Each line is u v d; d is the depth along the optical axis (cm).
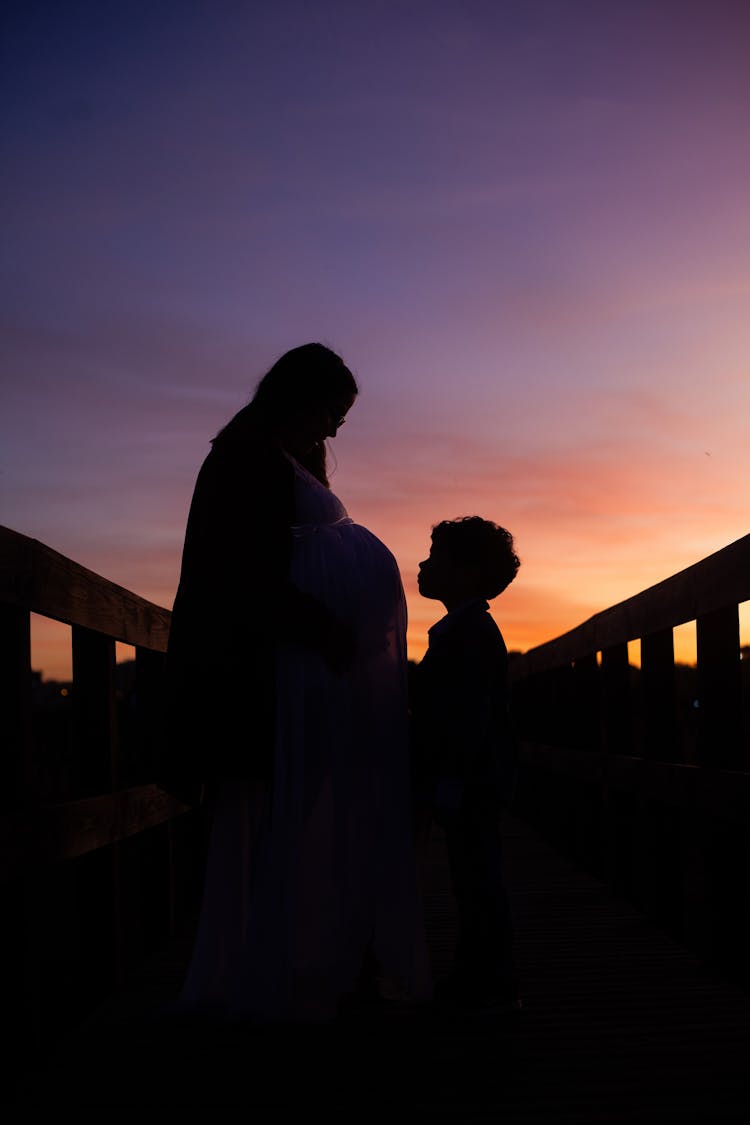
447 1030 276
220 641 262
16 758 243
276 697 266
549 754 714
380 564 285
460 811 291
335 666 269
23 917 244
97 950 322
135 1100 227
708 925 351
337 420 291
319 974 258
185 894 482
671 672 430
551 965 358
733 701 340
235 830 269
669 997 312
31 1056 241
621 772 484
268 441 277
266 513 268
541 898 504
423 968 272
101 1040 269
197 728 261
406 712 284
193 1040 268
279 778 262
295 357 285
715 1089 232
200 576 267
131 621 368
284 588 264
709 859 350
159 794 395
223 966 265
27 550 245
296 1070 245
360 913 265
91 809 295
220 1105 224
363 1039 268
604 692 536
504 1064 249
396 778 276
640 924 435
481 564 310
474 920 292
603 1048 261
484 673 293
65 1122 215
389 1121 214
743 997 313
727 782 319
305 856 261
